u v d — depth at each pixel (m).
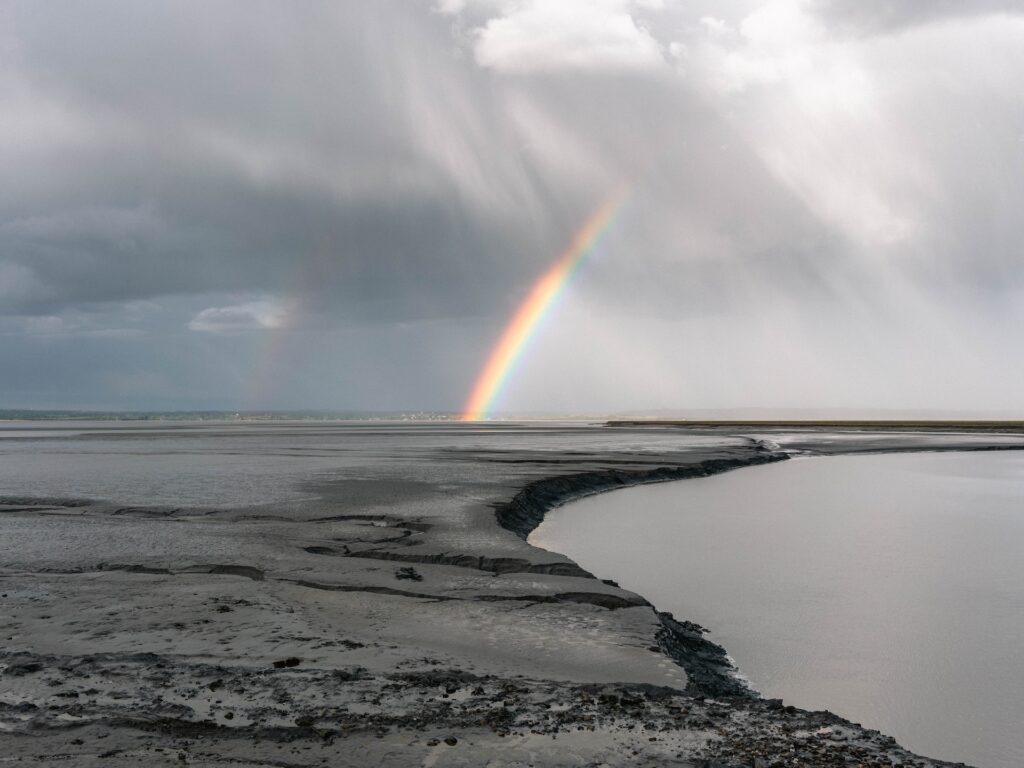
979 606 19.12
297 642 13.12
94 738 9.12
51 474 44.22
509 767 8.52
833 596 20.02
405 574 18.42
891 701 13.07
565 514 33.94
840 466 64.50
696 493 42.25
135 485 37.28
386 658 12.36
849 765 8.85
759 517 33.59
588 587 17.41
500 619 15.05
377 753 8.80
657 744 9.28
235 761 8.53
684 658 14.42
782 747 9.35
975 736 11.77
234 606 15.41
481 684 11.25
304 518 26.20
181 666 11.77
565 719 9.95
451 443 87.38
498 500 31.00
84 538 22.78
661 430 149.88
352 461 54.88
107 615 14.71
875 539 28.44
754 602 19.31
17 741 9.02
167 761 8.50
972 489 45.78
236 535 23.12
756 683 13.82
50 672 11.43
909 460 72.19
